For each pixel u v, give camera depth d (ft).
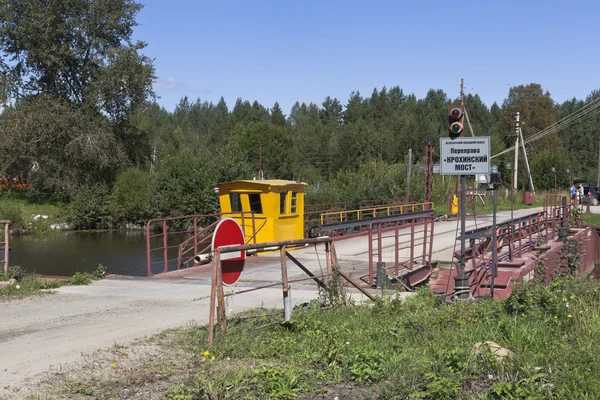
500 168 225.76
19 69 177.58
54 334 25.58
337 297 30.48
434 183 150.30
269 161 259.80
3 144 161.27
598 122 383.24
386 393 17.22
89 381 18.94
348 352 21.08
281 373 18.58
